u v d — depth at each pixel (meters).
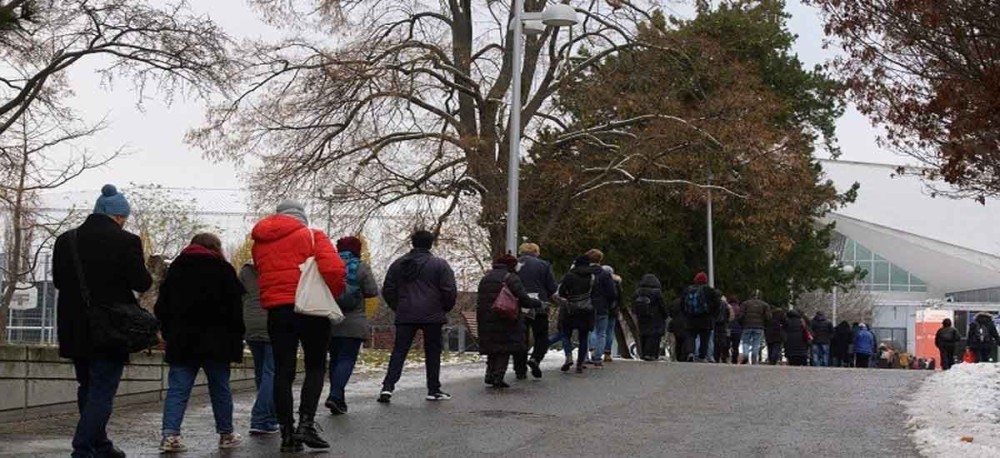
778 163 33.34
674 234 43.19
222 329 10.07
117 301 8.91
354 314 12.45
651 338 23.06
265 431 11.16
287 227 9.78
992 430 11.73
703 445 10.66
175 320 9.98
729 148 32.59
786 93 44.84
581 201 36.50
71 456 9.16
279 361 9.90
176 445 10.01
